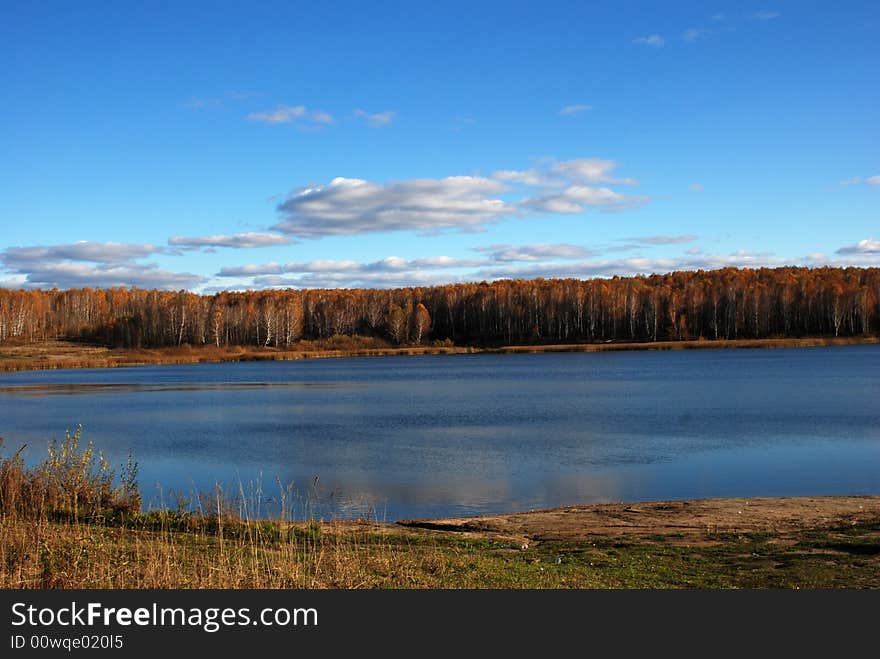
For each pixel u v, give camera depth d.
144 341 147.88
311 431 40.53
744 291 145.12
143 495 24.80
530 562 14.57
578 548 16.25
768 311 144.38
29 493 17.50
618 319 150.75
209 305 158.00
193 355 129.88
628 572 13.77
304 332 165.12
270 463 30.73
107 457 32.50
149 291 191.38
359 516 21.86
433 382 77.12
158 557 12.78
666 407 49.00
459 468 29.19
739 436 35.94
